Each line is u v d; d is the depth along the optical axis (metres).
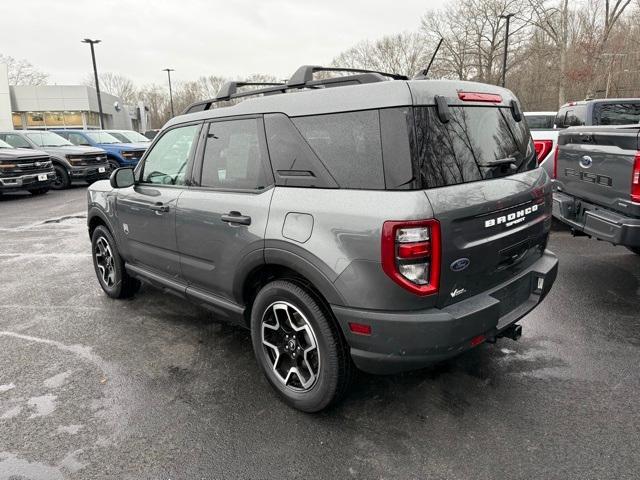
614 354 3.39
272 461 2.41
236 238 2.91
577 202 4.92
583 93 38.38
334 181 2.46
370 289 2.29
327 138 2.51
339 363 2.56
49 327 4.13
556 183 5.56
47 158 13.01
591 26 36.97
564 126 8.19
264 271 2.96
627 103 7.30
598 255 5.80
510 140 2.89
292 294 2.65
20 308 4.60
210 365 3.41
